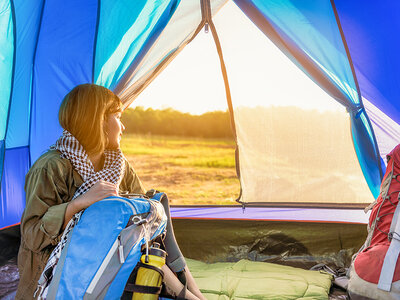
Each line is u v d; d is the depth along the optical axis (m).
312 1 3.71
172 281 1.96
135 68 3.94
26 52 3.99
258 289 3.25
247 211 4.59
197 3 4.10
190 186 12.07
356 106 3.88
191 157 16.03
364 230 4.19
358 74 3.81
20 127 4.15
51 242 1.80
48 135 4.21
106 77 3.97
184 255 4.33
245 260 4.07
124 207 1.76
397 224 2.58
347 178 4.62
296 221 4.32
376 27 3.66
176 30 4.15
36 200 1.82
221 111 19.52
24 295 1.89
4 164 4.00
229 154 16.67
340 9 3.67
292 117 4.72
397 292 2.45
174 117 19.48
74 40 4.02
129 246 1.71
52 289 1.66
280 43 3.92
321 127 4.67
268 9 3.81
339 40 3.75
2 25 3.62
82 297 1.63
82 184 1.90
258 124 4.79
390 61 3.71
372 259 2.60
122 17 3.86
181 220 4.45
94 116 1.92
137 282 1.76
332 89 3.91
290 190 4.71
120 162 2.04
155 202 1.93
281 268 3.85
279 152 4.76
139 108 19.41
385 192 2.75
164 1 3.71
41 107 4.20
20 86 4.02
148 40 3.83
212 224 4.39
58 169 1.87
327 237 4.23
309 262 4.16
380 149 4.07
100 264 1.66
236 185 12.34
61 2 3.95
